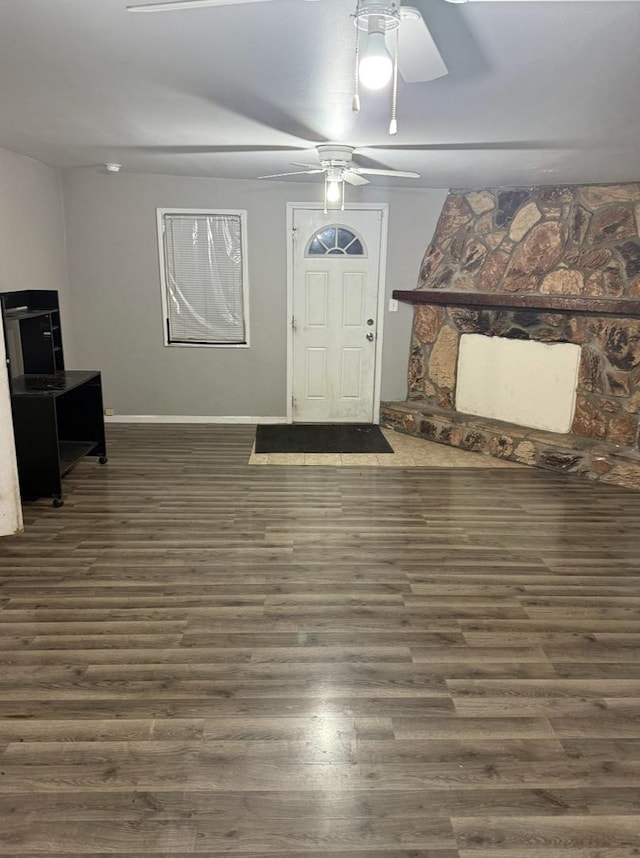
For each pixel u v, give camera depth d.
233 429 5.91
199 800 1.78
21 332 4.57
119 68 2.45
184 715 2.11
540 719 2.12
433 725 2.08
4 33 2.09
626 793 1.83
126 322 5.88
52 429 3.87
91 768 1.88
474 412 5.54
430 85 2.48
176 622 2.67
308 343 6.00
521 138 3.36
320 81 2.54
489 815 1.74
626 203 4.52
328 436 5.71
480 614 2.78
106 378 6.00
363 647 2.51
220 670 2.35
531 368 5.06
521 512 3.99
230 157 4.41
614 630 2.67
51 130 3.67
